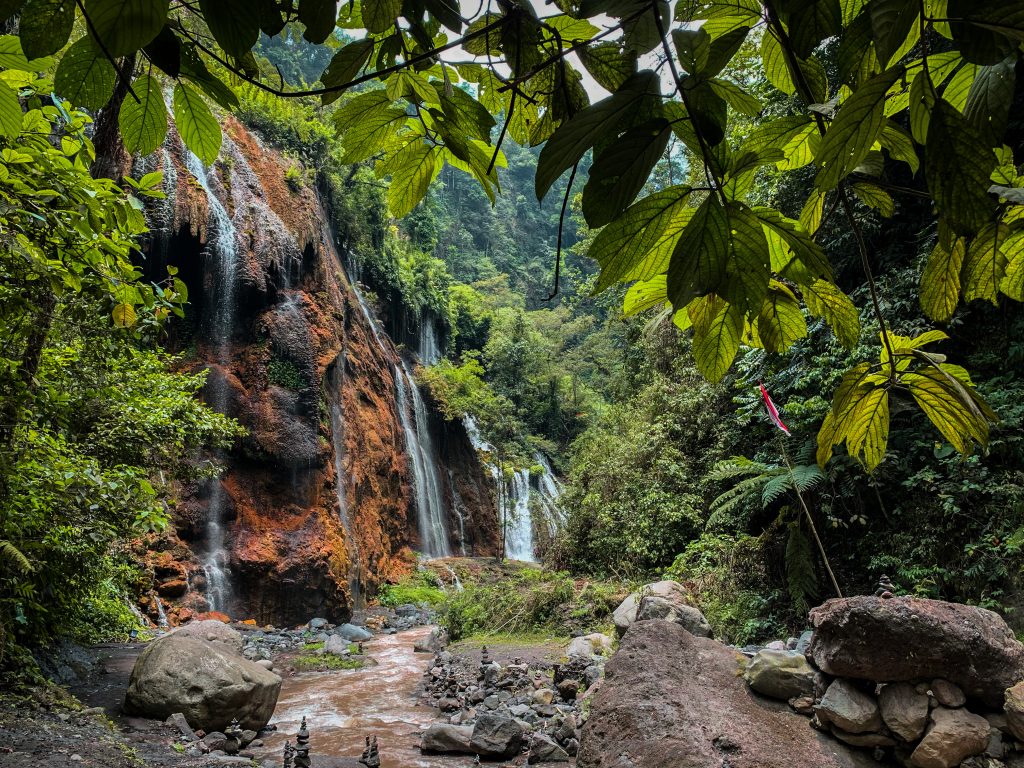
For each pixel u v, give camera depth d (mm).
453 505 20906
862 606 3098
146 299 2928
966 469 5652
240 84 669
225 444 7305
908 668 3002
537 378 28266
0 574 4438
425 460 20297
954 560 5707
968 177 461
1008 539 5133
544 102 744
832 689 3182
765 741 3066
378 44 707
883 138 582
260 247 14602
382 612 14156
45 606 5836
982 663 2955
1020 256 599
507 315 30609
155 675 5195
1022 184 567
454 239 41188
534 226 47875
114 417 5637
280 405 13711
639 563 9664
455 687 7035
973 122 493
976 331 6172
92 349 4867
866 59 545
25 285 2762
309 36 561
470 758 5164
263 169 16062
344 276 18875
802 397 6832
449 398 22016
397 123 786
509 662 7523
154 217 12516
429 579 16672
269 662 8750
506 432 25109
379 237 22094
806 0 502
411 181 821
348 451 15656
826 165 493
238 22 514
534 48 671
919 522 6074
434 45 771
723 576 7348
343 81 699
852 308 675
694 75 503
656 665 3621
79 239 2459
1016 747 2844
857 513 6441
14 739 3883
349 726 6066
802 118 584
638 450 10617
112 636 7574
